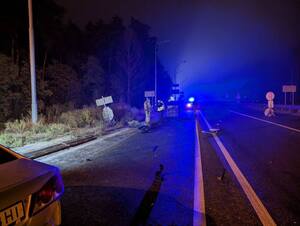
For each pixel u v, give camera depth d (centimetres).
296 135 1151
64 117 1592
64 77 2244
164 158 746
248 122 1778
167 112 2758
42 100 1856
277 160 698
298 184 504
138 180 543
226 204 411
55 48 2473
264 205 407
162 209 397
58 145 947
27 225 207
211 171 600
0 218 186
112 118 1619
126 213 385
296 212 381
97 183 528
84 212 390
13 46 1809
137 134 1281
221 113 2811
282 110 2978
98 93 2691
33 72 1230
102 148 930
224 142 997
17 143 933
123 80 3198
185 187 494
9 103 1537
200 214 377
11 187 203
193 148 884
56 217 248
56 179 257
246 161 692
